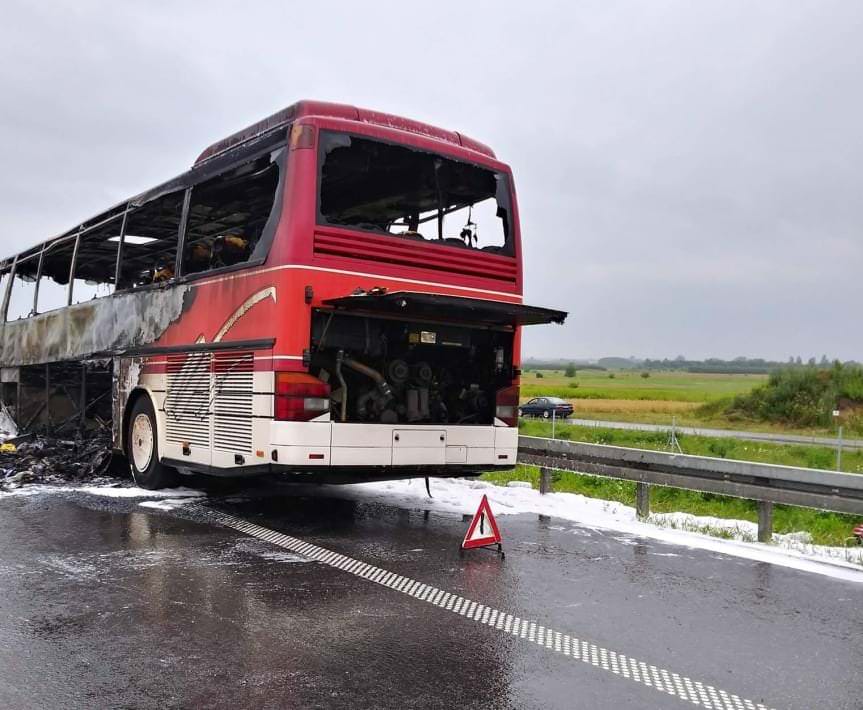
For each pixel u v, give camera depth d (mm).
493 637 4801
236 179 8789
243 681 4008
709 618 5309
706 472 8531
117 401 11172
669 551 7371
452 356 9125
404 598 5570
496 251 9000
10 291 16031
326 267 7660
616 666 4387
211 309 8773
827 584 6254
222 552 6824
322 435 7574
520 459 11164
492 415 9016
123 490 10305
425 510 9344
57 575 5953
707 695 4016
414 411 8336
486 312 7977
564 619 5203
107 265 12500
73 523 8008
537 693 3973
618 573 6484
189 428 9133
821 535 9844
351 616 5121
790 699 3988
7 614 4996
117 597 5402
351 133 7953
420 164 8617
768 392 44594
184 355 9312
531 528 8391
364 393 8180
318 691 3910
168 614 5055
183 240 9602
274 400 7512
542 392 84250
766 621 5270
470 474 9102
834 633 5047
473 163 8930
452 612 5277
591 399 74625
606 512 9766
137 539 7293
